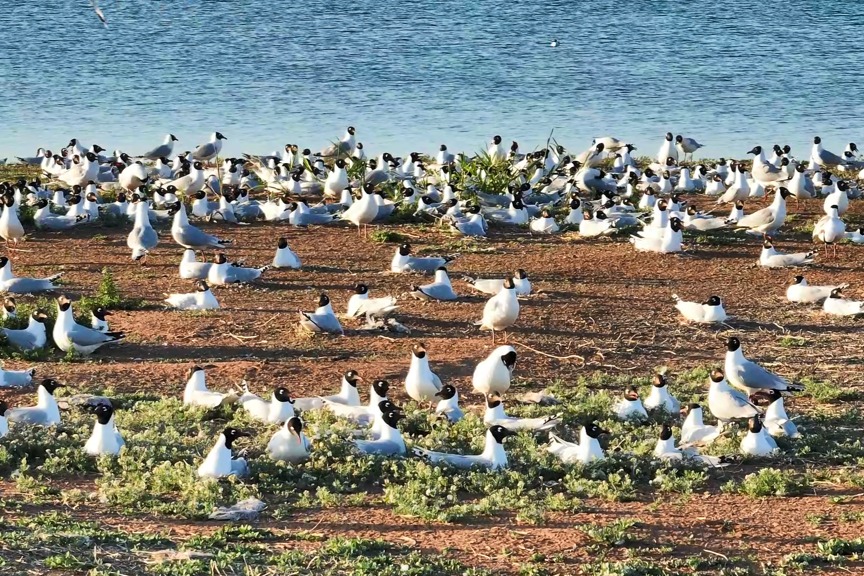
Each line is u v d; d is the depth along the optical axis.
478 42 64.88
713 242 30.70
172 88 55.62
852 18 70.00
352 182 36.47
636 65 59.84
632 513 13.95
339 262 28.56
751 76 57.34
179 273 27.08
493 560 12.29
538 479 15.07
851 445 16.77
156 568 11.45
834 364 21.27
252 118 50.69
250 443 15.94
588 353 21.73
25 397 18.22
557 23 69.19
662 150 42.12
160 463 14.89
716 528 13.51
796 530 13.47
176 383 19.42
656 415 17.95
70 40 64.19
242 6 72.94
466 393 19.05
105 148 45.84
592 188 36.31
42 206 31.53
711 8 72.69
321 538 12.75
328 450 15.27
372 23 69.19
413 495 13.98
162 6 72.06
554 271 27.97
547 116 50.75
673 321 23.95
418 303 24.84
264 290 25.78
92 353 21.20
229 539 12.52
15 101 52.97
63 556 11.51
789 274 27.95
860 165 40.59
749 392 18.62
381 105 52.81
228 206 32.88
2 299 24.41
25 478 14.16
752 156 44.44
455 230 31.41
